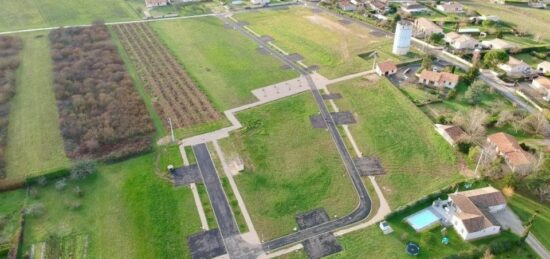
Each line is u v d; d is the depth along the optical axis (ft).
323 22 522.06
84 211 241.14
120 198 250.57
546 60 422.82
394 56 427.74
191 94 358.43
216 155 286.66
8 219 233.96
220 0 602.44
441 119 314.76
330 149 294.87
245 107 341.41
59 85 357.82
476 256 212.64
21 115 322.34
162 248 220.02
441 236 225.97
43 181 257.55
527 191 251.19
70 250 217.56
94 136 299.17
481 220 223.10
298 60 425.28
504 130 312.09
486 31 486.38
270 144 298.97
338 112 336.49
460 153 285.43
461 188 255.91
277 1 602.44
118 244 221.87
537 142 297.12
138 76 385.70
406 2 581.94
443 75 368.89
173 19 529.04
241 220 237.45
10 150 285.02
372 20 518.37
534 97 350.64
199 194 254.27
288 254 216.95
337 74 394.73
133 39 464.65
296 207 246.68
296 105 345.51
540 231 228.02
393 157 286.87
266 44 462.60
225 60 422.00
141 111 329.93
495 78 385.29
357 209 244.83
